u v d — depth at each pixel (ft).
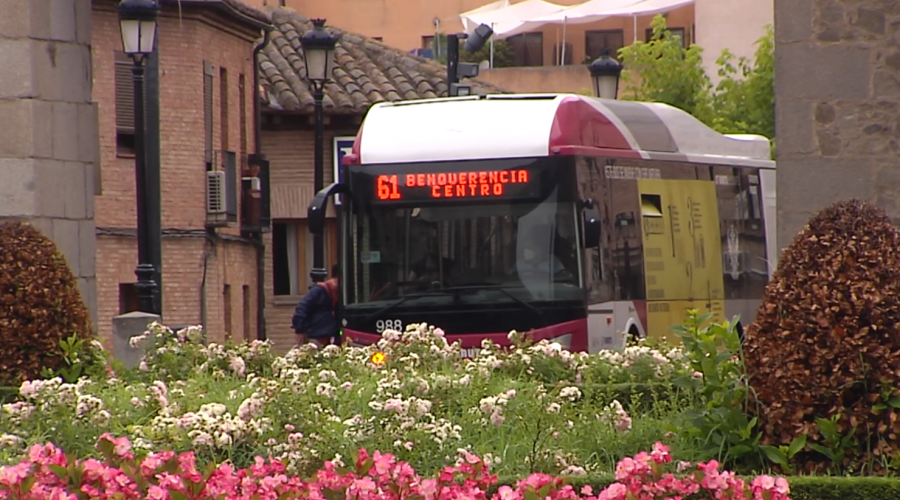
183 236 385.29
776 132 204.85
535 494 85.71
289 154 458.50
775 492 87.61
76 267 202.49
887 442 112.37
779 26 204.13
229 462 114.93
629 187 239.91
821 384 113.80
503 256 222.89
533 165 223.30
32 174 195.00
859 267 114.52
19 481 83.15
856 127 202.49
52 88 198.70
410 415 119.85
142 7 240.32
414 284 224.33
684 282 254.06
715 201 269.44
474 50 331.77
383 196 226.38
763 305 117.50
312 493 84.84
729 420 117.08
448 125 227.61
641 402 140.77
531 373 152.15
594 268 224.33
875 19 201.67
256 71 436.35
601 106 238.89
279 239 476.13
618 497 86.43
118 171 369.71
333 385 132.98
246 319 431.84
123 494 84.89
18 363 154.92
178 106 384.06
